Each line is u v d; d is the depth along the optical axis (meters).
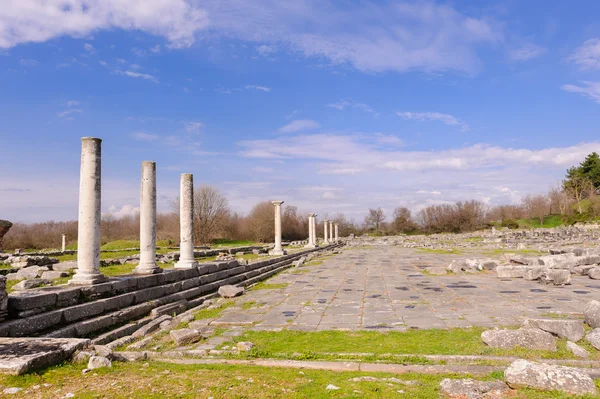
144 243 13.38
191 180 16.59
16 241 45.56
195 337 8.75
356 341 8.42
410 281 17.59
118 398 5.00
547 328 8.06
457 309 11.30
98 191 10.97
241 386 5.61
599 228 54.75
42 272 15.02
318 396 5.27
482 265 20.31
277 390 5.49
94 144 11.01
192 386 5.57
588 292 13.41
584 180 76.62
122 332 9.50
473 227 83.31
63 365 6.21
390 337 8.61
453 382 5.61
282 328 9.78
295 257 31.36
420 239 68.12
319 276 20.50
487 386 5.63
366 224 104.12
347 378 6.12
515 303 11.84
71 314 8.86
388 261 28.50
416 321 10.05
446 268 20.86
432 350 7.59
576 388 5.33
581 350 7.00
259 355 7.62
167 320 10.70
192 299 13.91
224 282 16.66
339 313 11.33
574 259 18.88
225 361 7.26
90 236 10.62
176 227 57.78
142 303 11.40
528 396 5.29
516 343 7.50
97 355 6.72
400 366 6.73
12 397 4.89
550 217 81.56
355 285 16.84
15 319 7.88
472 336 8.44
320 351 7.78
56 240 49.53
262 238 65.56
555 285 15.06
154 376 6.02
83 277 10.32
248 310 12.14
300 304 12.88
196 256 25.20
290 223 74.94
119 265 18.92
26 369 5.64
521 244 35.88
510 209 94.69
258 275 20.19
